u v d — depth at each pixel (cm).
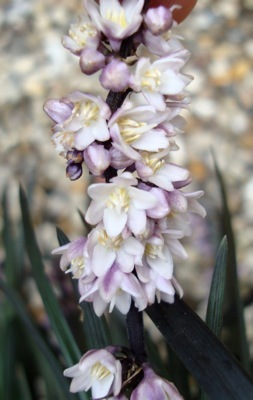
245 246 44
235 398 12
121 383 12
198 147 51
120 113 11
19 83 56
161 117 11
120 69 11
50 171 50
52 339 22
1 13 62
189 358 12
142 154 11
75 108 11
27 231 16
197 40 59
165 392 12
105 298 11
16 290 22
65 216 47
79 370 12
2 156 52
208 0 62
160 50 11
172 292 12
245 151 51
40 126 53
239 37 59
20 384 22
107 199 11
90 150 11
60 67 57
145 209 11
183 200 11
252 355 26
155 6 11
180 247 12
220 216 21
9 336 21
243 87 55
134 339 12
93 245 11
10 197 48
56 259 20
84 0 11
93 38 11
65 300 18
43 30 60
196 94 54
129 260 11
